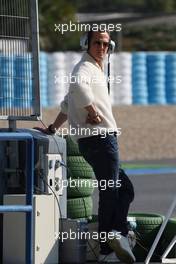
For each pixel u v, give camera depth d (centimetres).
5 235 2209
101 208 2248
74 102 2205
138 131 6662
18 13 2303
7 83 2298
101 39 2223
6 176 2248
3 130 2288
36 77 2294
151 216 2467
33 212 2155
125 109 7912
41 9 11306
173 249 2386
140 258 2375
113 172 2233
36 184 2245
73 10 11575
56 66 8275
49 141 2225
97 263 2306
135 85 8781
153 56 8769
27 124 6122
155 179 4794
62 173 2297
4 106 2297
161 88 8812
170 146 6203
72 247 2270
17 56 2303
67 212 2372
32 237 2122
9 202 2195
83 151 2253
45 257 2197
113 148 2227
